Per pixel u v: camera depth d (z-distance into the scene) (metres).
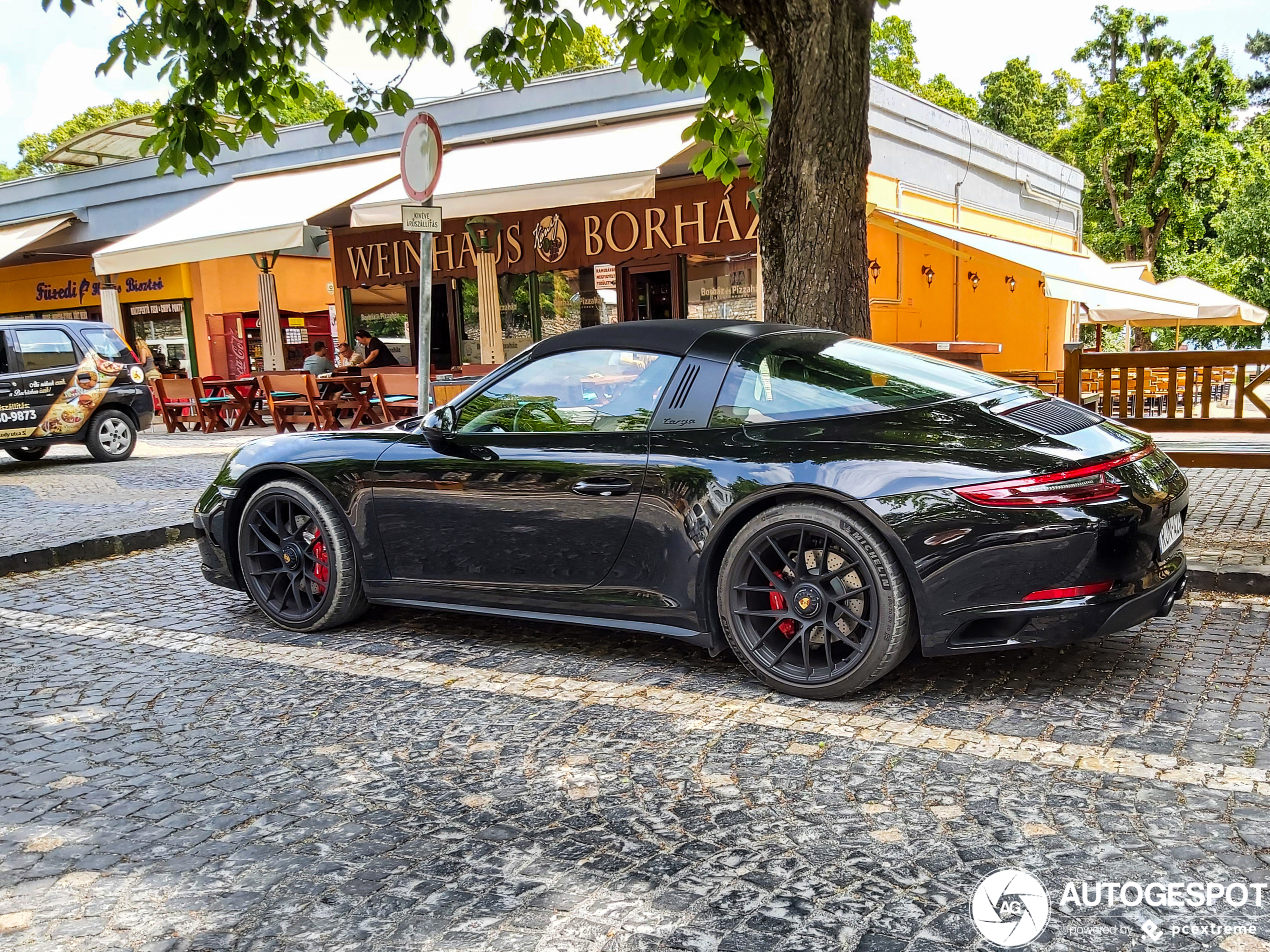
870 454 3.33
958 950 2.00
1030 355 20.03
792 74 5.34
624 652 4.10
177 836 2.63
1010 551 3.12
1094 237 32.84
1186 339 36.50
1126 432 3.67
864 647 3.33
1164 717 3.17
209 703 3.68
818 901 2.20
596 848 2.48
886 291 14.90
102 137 18.22
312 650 4.30
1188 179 31.08
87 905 2.30
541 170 11.68
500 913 2.20
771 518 3.41
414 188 6.39
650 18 6.55
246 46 6.03
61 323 11.39
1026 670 3.65
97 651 4.44
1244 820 2.49
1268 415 5.24
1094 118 32.22
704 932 2.09
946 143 16.09
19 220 21.25
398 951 2.07
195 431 15.51
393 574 4.31
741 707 3.43
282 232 12.91
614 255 14.20
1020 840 2.44
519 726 3.34
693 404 3.70
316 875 2.40
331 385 13.45
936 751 2.99
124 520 7.35
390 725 3.39
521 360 4.12
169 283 20.08
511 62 6.97
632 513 3.68
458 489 4.05
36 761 3.19
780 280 5.54
